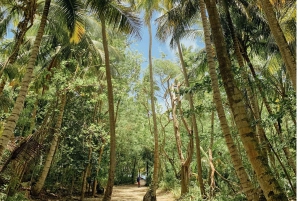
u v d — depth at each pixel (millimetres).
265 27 11641
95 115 18062
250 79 9906
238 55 9961
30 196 13438
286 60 5547
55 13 10852
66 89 11906
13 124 6570
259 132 8219
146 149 36000
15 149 7672
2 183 10695
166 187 25062
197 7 11633
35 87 13414
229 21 10461
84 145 16438
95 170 19953
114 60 18234
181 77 21766
